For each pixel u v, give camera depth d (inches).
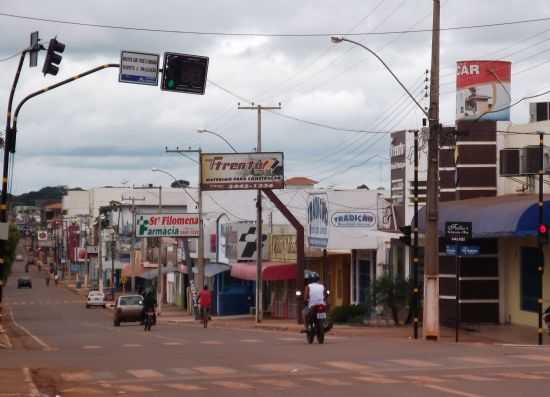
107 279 5083.7
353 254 1910.7
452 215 1282.0
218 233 2608.3
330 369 732.0
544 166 1236.5
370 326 1494.8
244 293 2546.8
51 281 6264.8
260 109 1971.0
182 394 596.7
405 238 1140.5
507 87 1459.2
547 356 831.7
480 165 1392.7
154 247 3858.3
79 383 668.7
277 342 1079.0
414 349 920.9
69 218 7401.6
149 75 996.6
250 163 1893.5
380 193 2215.8
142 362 816.3
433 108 1080.2
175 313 2859.3
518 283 1330.0
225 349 959.0
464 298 1357.0
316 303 1023.0
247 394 591.2
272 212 2687.0
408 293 1492.4
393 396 569.3
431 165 1083.9
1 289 1254.9
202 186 1905.8
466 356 834.2
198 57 970.7
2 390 617.9
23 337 1338.6
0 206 1178.6
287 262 2181.3
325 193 1861.5
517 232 1127.0
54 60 1010.1
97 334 1434.5
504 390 591.8
